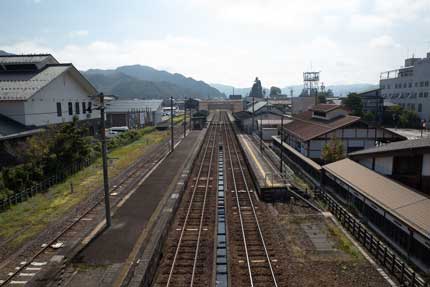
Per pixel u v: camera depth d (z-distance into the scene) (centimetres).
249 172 3012
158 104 7656
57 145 2628
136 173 2805
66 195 2180
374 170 1956
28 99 2809
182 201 2167
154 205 1894
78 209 1909
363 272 1269
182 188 2272
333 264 1333
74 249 1370
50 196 2150
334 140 2683
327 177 2334
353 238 1574
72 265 1241
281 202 2148
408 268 1187
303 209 2003
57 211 1878
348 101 6172
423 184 1684
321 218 1845
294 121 4350
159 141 4875
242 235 1627
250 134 5666
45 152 2456
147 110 6944
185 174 2686
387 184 1686
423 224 1240
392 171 1769
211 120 9112
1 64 3403
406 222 1304
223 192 2452
